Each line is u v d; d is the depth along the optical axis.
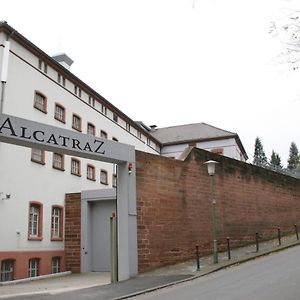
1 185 20.81
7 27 22.20
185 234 18.98
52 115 26.27
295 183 28.64
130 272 15.91
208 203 20.75
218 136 50.88
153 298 11.32
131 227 16.48
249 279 13.03
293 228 27.33
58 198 25.33
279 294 10.33
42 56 25.47
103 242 22.59
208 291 11.52
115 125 36.47
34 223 23.22
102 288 13.45
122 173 16.83
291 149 82.00
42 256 22.92
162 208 18.17
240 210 22.98
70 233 23.80
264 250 20.30
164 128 56.91
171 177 19.02
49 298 11.95
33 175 23.36
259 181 25.05
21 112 23.02
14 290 14.70
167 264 17.73
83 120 30.41
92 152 15.64
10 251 20.84
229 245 19.67
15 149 22.09
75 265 23.16
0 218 20.50
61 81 27.94
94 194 23.08
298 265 15.17
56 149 14.73
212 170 18.42
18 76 23.08
